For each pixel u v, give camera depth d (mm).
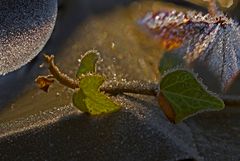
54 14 510
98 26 582
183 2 567
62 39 570
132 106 461
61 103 503
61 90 515
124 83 476
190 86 444
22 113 500
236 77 506
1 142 453
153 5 577
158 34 545
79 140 448
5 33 491
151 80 536
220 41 503
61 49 561
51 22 505
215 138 464
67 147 447
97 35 575
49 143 449
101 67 549
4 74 511
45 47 559
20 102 511
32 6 502
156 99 472
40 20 501
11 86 525
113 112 455
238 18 517
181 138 455
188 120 474
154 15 559
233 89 501
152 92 471
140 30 568
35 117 485
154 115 460
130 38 570
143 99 471
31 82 527
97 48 565
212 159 450
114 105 449
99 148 445
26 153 448
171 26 536
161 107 449
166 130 453
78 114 458
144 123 452
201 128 470
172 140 448
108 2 599
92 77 442
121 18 588
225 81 495
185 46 510
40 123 461
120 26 582
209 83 497
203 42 508
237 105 477
